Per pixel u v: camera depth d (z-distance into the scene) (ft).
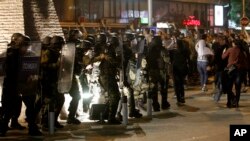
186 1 163.43
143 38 45.16
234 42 45.88
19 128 35.76
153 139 31.76
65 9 119.65
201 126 36.24
